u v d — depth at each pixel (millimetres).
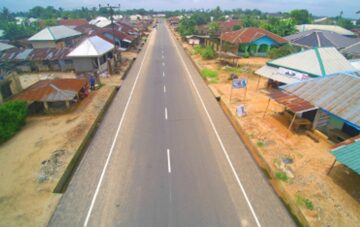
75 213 10078
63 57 32844
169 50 51094
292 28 55344
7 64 32156
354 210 10289
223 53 37812
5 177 11977
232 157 13984
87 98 22422
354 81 15719
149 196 11031
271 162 13328
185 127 17328
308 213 10055
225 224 9727
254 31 45656
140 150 14453
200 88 26344
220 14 142375
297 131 16797
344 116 14023
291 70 23234
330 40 37656
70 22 79688
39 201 10602
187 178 12172
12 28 57281
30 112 19094
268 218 10039
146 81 28531
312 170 12742
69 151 14086
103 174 12367
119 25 67062
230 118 19312
